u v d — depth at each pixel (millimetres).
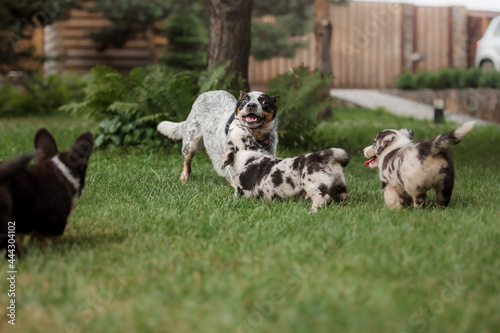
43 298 2855
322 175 4902
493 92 20234
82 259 3469
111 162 8359
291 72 10242
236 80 9992
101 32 19219
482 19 25281
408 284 2994
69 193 3678
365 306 2670
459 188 6273
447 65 25328
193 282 3064
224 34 10172
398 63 24922
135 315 2641
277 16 20047
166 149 9656
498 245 3748
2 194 3285
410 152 4809
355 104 21266
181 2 17625
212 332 2479
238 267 3301
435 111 17250
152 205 5180
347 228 4156
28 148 9703
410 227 4156
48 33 23828
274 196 5203
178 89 9453
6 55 17969
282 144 10133
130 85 10008
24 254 3539
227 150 5605
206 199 5449
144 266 3328
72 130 12328
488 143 11773
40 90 19719
